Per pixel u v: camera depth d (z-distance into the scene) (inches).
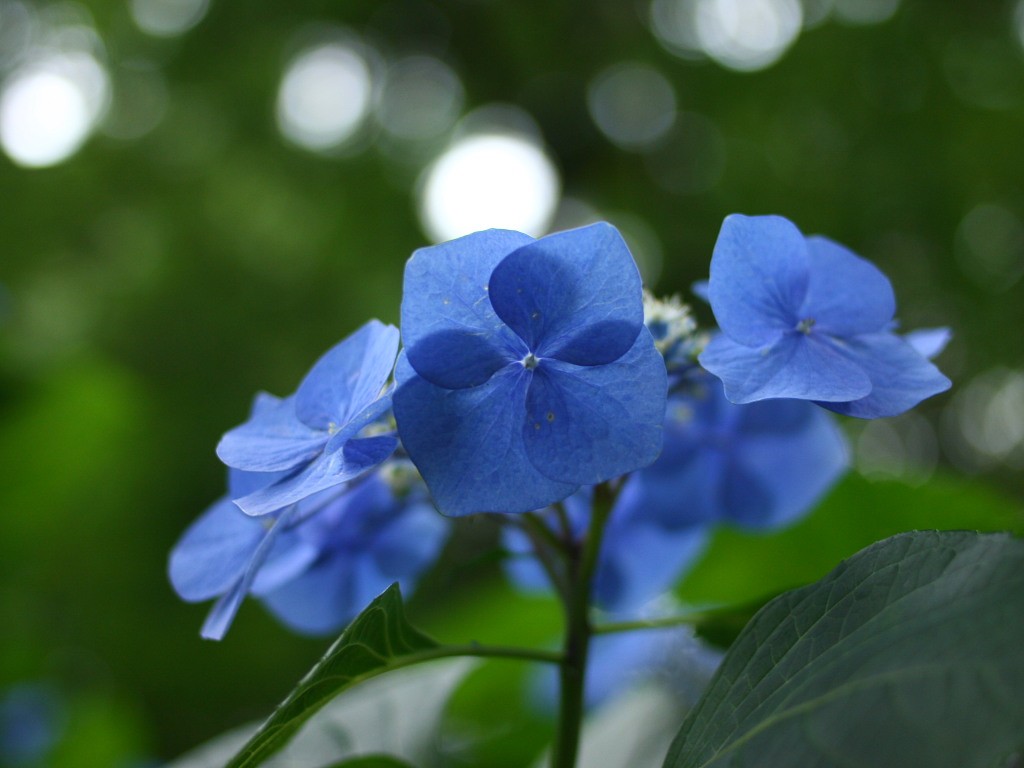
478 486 16.3
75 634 80.6
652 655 22.6
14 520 43.6
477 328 16.5
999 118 101.4
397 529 19.7
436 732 21.4
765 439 20.2
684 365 18.4
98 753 37.4
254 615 92.9
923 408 98.0
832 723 15.0
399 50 129.7
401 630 17.1
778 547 23.1
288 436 17.2
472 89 128.4
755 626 16.5
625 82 122.0
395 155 124.8
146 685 88.4
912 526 22.4
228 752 21.2
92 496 74.0
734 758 15.4
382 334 16.8
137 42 123.1
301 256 115.4
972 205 102.4
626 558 20.5
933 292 102.1
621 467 16.2
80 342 106.6
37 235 117.2
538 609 24.5
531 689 22.9
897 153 101.7
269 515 17.7
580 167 122.4
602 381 16.5
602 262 16.3
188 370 110.8
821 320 17.5
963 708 14.6
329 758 21.2
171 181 118.6
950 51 103.9
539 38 123.3
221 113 119.9
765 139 107.4
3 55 124.0
